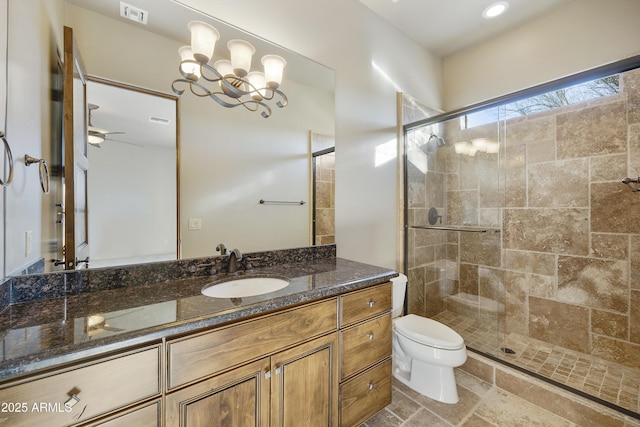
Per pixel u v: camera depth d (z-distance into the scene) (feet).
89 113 3.84
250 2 5.06
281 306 3.44
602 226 6.47
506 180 8.03
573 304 6.93
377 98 7.21
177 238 4.43
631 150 6.03
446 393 5.51
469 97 8.74
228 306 3.15
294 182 5.78
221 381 2.99
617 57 6.16
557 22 7.00
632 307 6.10
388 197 7.47
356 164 6.78
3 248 2.80
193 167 4.60
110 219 3.92
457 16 7.28
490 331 7.64
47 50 3.58
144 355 2.54
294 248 5.74
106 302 3.30
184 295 3.58
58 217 3.71
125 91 4.05
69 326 2.60
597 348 6.57
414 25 7.66
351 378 4.31
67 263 3.67
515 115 7.81
